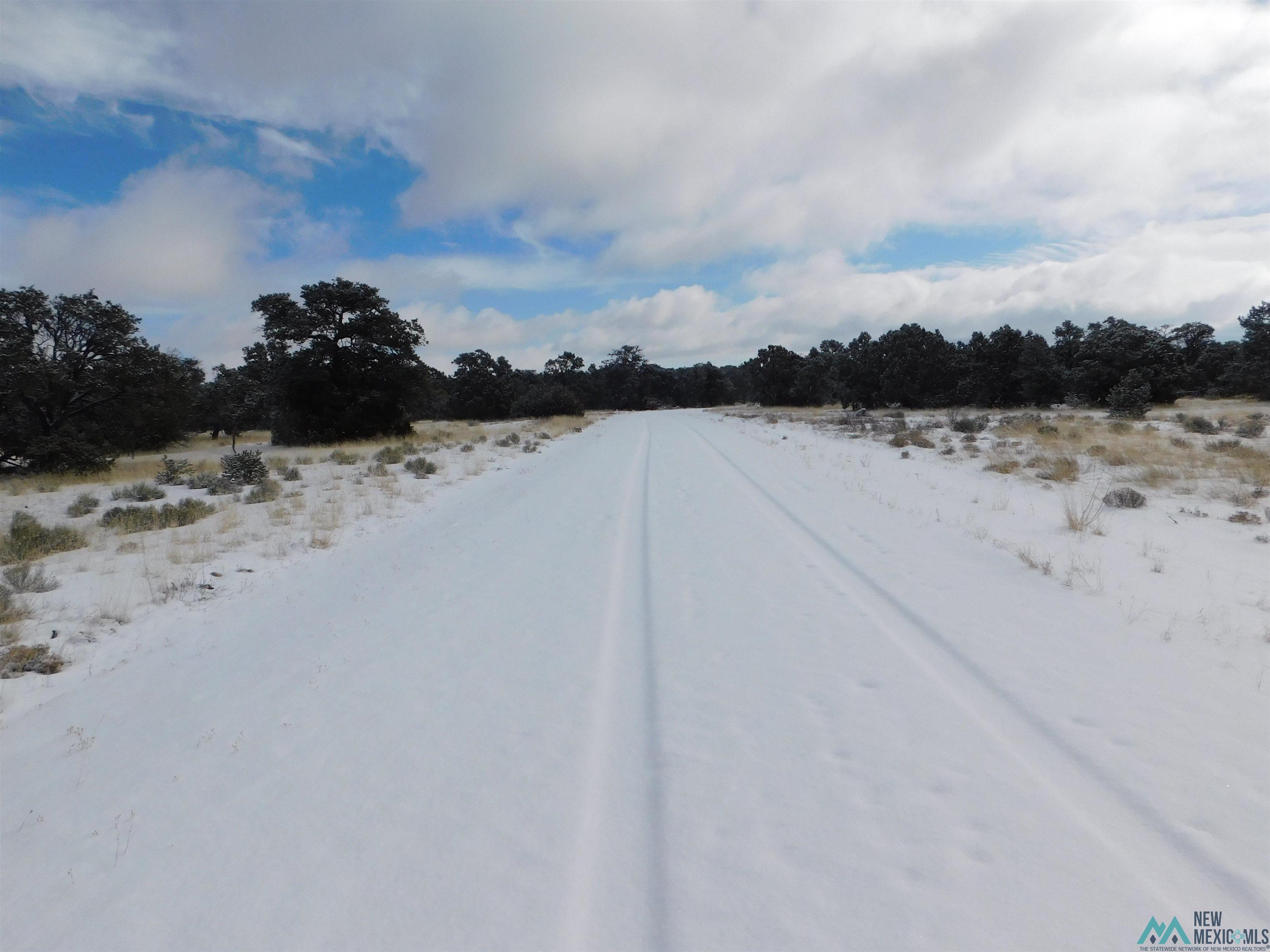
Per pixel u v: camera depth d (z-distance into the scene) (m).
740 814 3.03
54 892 2.84
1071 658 4.47
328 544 10.12
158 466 24.14
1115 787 3.04
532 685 4.60
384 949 2.37
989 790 3.08
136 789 3.64
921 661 4.56
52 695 5.17
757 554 7.80
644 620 5.77
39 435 25.02
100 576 8.52
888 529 8.66
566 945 2.33
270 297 33.62
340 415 35.22
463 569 8.02
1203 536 7.68
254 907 2.64
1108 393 37.59
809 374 66.94
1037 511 9.50
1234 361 44.09
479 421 62.59
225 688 5.00
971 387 47.00
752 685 4.37
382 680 4.87
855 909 2.42
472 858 2.84
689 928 2.38
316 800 3.37
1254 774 3.09
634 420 58.53
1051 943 2.23
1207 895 2.39
